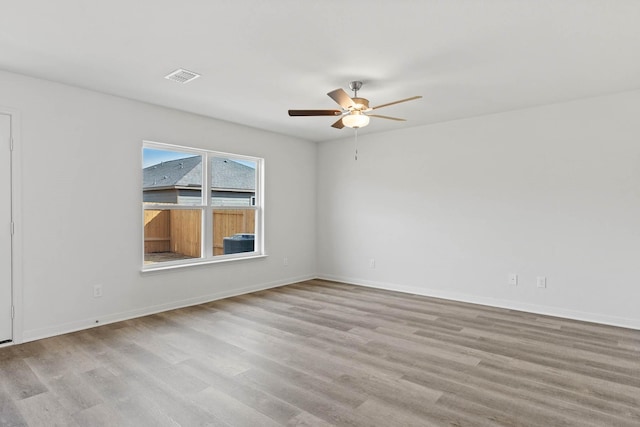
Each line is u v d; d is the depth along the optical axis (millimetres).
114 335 3463
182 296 4512
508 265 4477
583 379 2582
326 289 5508
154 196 4383
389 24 2408
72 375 2627
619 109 3783
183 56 2914
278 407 2223
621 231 3787
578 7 2197
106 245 3824
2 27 2441
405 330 3639
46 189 3420
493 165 4582
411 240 5297
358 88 3490
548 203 4203
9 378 2580
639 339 3383
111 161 3855
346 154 6000
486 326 3766
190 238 4758
